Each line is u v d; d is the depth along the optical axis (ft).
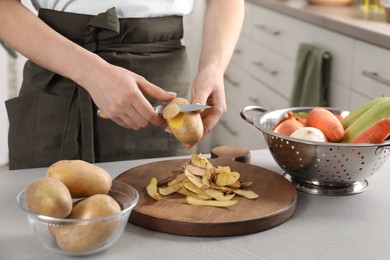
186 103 3.92
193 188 3.80
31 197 3.08
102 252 3.24
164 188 3.87
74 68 4.18
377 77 7.90
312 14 9.32
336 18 8.89
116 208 3.15
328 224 3.62
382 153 3.90
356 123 4.05
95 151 5.17
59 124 5.12
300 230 3.54
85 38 4.98
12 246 3.29
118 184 3.51
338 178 3.97
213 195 3.76
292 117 4.18
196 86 4.51
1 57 10.30
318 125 4.09
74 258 3.18
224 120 12.94
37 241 3.35
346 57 8.64
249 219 3.46
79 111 5.04
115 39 5.04
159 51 5.23
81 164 3.35
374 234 3.51
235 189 3.89
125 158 5.26
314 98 9.18
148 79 5.19
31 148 5.24
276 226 3.59
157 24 5.15
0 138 10.73
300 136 3.96
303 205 3.88
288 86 10.31
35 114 5.16
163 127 5.30
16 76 10.50
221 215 3.52
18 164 5.32
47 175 3.32
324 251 3.30
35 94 5.13
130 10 5.02
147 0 5.07
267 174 4.17
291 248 3.33
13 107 5.21
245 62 11.94
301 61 9.43
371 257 3.25
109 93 4.06
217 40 4.94
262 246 3.34
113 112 4.13
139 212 3.53
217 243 3.38
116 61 5.04
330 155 3.84
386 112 3.99
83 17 4.96
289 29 10.16
